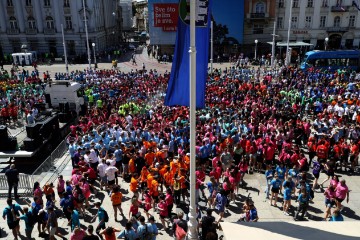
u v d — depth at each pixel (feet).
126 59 234.58
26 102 97.91
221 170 53.26
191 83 29.86
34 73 156.46
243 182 57.31
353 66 154.10
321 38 213.66
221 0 210.18
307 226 21.34
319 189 54.75
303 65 155.53
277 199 51.90
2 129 65.00
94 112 85.30
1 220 48.26
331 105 88.12
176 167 50.03
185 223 36.60
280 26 216.54
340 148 59.93
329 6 206.80
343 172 60.70
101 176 55.01
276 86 112.37
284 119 76.33
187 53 34.55
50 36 228.84
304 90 106.32
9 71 190.39
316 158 65.98
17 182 53.36
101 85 116.98
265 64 180.96
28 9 224.33
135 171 55.52
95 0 236.02
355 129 66.90
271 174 51.60
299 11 211.00
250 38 219.61
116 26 323.78
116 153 58.70
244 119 72.23
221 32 215.92
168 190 44.24
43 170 62.13
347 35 211.20
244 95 99.66
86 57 229.25
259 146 60.85
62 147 72.64
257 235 20.44
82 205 47.16
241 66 171.32
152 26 208.54
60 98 92.58
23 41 229.66
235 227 21.47
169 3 203.41
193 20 28.58
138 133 64.49
